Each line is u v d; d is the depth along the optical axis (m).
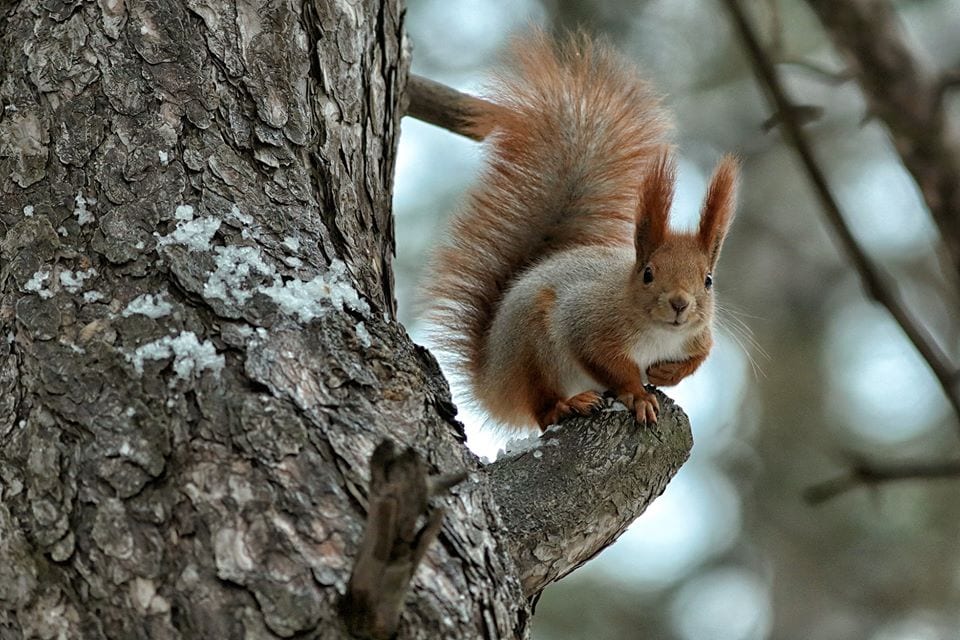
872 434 17.84
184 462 5.10
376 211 7.35
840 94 18.62
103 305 5.62
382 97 7.74
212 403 5.27
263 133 6.59
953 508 17.06
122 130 6.29
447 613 4.97
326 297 5.88
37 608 4.84
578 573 16.88
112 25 6.59
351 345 5.71
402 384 5.68
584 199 10.36
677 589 17.05
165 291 5.68
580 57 10.41
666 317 8.72
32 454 5.18
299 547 4.89
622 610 16.67
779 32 6.52
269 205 6.30
